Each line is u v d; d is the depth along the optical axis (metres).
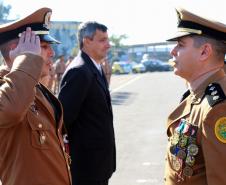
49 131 2.69
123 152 8.01
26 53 2.55
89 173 3.97
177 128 2.62
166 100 18.33
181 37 2.62
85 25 4.17
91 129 3.97
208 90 2.53
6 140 2.60
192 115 2.56
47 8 2.75
